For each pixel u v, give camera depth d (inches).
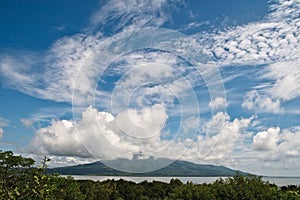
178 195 616.4
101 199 906.7
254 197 537.6
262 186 552.1
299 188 539.8
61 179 454.6
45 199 212.4
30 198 214.1
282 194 520.1
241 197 545.0
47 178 217.5
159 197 759.7
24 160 274.5
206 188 593.3
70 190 471.2
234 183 570.9
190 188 608.7
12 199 205.9
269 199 525.3
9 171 239.6
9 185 228.7
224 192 560.4
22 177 229.3
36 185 211.9
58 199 439.5
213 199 565.6
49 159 215.3
